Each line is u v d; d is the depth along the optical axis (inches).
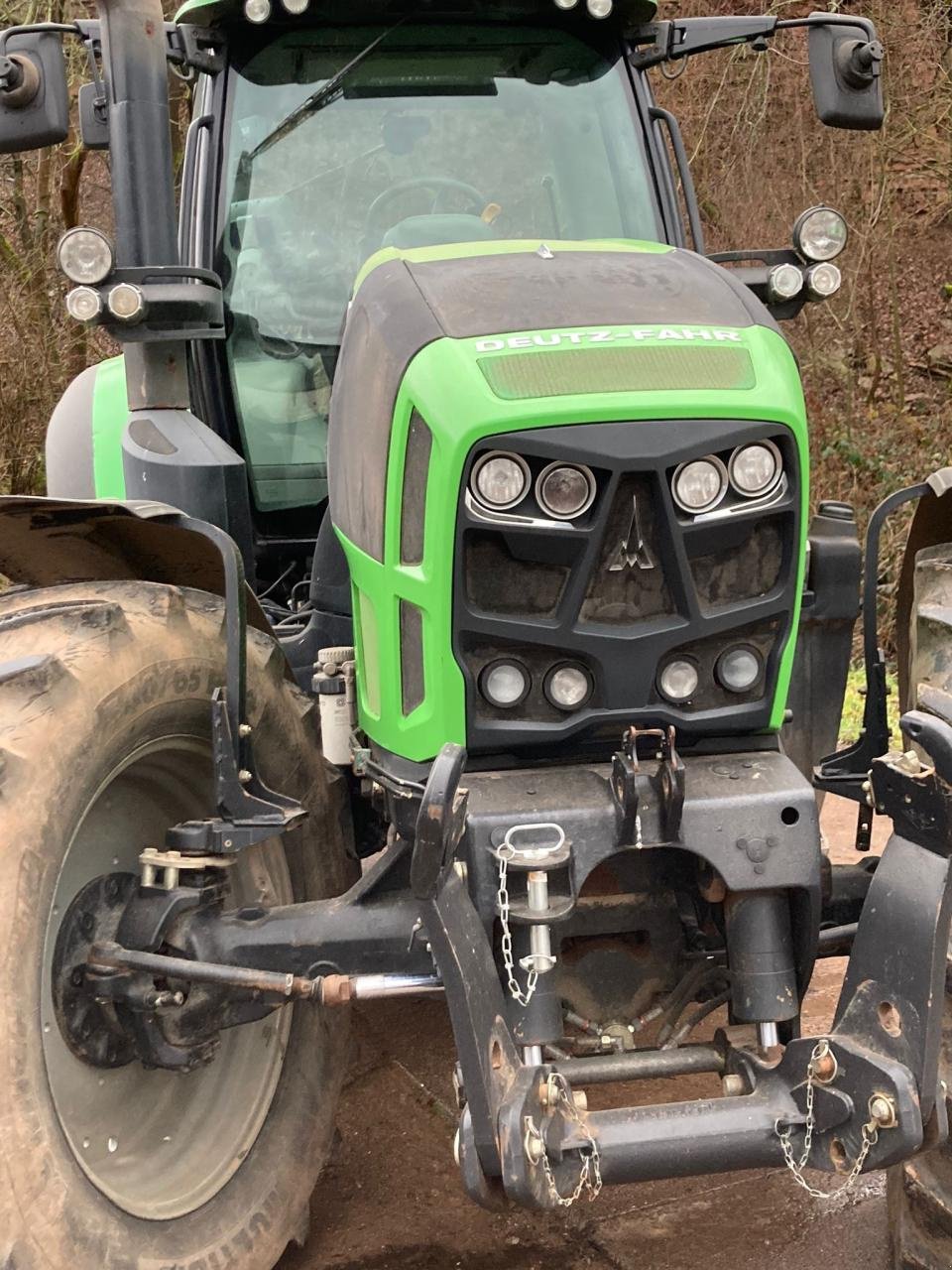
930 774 84.4
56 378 387.5
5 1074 83.6
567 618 92.5
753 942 91.5
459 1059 82.6
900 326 381.7
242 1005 98.8
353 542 103.9
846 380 351.9
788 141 357.4
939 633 107.0
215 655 104.7
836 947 102.4
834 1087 83.8
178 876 98.6
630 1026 98.4
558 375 91.9
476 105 143.1
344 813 119.6
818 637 127.6
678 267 106.4
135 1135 102.6
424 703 96.3
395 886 101.7
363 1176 122.7
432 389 92.8
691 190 146.6
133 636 96.9
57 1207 85.3
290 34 141.0
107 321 113.3
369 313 104.0
